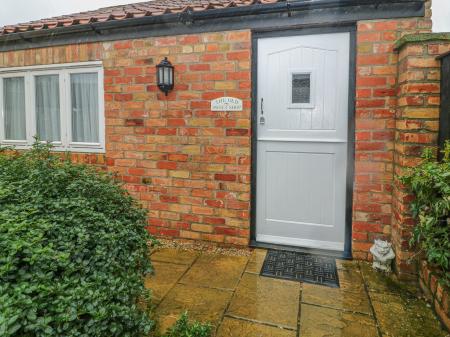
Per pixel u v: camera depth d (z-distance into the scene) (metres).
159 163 3.83
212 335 2.18
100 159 4.13
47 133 4.55
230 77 3.46
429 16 2.89
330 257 3.33
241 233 3.60
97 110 4.20
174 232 3.85
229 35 3.42
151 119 3.80
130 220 2.28
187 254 3.45
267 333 2.21
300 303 2.55
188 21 3.48
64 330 1.25
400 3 2.91
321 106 3.34
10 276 1.34
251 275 3.00
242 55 3.40
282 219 3.59
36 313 1.22
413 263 2.77
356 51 3.12
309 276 2.97
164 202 3.86
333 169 3.38
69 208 1.97
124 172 3.99
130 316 1.50
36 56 4.31
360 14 3.03
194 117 3.63
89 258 1.70
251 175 3.58
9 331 1.05
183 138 3.70
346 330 2.24
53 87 4.44
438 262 2.19
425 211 2.36
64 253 1.52
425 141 2.64
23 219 1.68
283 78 3.42
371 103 3.07
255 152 3.56
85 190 2.24
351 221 3.33
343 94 3.26
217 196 3.64
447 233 2.16
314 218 3.48
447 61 2.46
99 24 3.76
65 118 4.32
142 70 3.78
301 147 3.44
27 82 4.49
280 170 3.54
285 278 2.94
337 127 3.32
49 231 1.70
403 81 2.75
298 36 3.33
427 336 2.17
